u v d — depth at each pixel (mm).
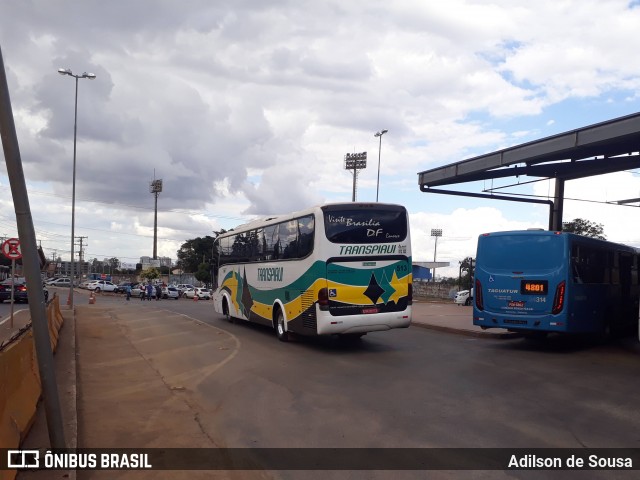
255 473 5598
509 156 17844
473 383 9789
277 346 14898
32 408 6910
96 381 10359
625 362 12086
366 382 9945
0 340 14969
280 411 7980
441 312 28594
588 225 42344
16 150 5215
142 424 7422
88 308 33312
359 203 13961
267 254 17062
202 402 8664
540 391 9117
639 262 18594
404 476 5445
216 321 22828
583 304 13992
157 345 15422
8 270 75000
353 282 13648
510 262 14078
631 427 7059
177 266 122562
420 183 21969
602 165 19672
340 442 6527
